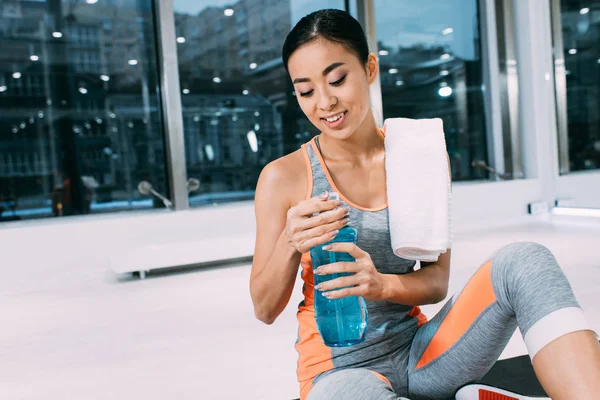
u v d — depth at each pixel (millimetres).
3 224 4137
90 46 4340
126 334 2643
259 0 4684
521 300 860
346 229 937
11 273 3965
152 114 4566
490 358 975
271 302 1020
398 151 1034
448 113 5398
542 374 812
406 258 1059
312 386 993
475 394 982
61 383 2047
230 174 4758
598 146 4922
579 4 5000
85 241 4148
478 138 5570
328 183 1052
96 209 4461
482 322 941
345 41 942
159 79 4555
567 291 840
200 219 4469
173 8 4484
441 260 1125
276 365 2043
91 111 4387
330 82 947
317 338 1045
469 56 5426
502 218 5344
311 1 4848
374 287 938
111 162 4477
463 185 5281
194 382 1937
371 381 888
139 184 4562
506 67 5543
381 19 5074
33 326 2945
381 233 1047
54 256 4066
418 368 1033
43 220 4273
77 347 2498
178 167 4543
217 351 2271
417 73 5230
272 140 4801
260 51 4711
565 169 5344
